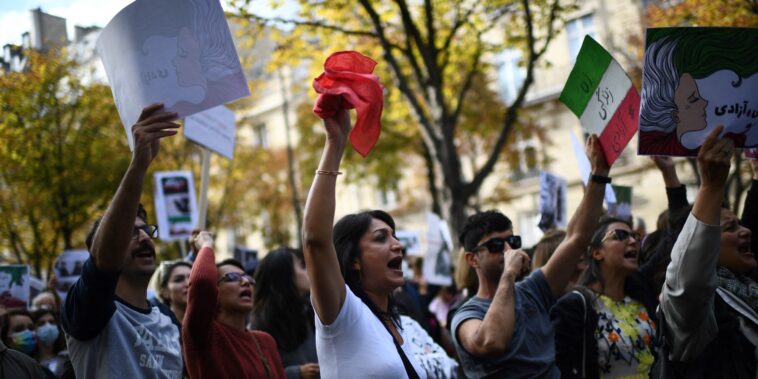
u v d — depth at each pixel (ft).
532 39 50.06
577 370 16.17
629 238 17.30
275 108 126.21
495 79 79.56
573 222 16.37
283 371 17.11
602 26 87.71
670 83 12.49
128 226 12.66
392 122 74.49
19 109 50.78
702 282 13.17
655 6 50.01
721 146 12.58
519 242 16.60
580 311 16.34
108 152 58.90
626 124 14.62
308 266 12.10
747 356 15.01
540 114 98.12
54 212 58.18
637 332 16.76
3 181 57.26
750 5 36.17
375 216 14.08
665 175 18.21
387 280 13.65
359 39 50.98
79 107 55.21
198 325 14.28
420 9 51.49
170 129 12.78
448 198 50.49
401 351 12.88
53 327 23.89
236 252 34.60
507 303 14.94
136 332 13.78
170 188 33.35
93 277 12.84
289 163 102.47
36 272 59.21
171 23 13.12
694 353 14.06
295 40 49.06
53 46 48.93
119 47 13.34
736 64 12.55
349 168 83.76
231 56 12.91
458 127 74.84
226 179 93.20
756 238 17.51
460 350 15.84
